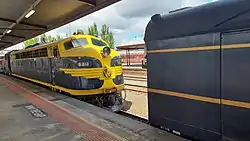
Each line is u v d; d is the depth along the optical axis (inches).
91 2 359.9
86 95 286.0
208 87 115.6
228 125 107.4
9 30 642.2
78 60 290.7
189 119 127.6
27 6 418.3
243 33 99.0
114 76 305.0
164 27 139.8
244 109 100.0
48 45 378.9
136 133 149.7
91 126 171.5
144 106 328.5
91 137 148.7
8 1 382.6
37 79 458.9
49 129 169.3
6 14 482.0
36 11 449.7
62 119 195.5
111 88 299.3
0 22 565.3
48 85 394.3
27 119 199.2
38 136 155.1
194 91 123.2
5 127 177.3
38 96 323.6
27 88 425.7
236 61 102.1
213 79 112.9
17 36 807.7
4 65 952.3
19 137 154.6
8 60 824.3
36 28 634.2
